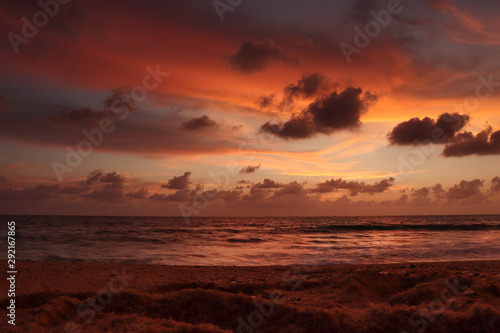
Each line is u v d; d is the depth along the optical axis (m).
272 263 14.88
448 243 24.22
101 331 4.02
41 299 5.32
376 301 6.09
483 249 19.75
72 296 5.44
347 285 6.70
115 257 16.72
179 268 11.56
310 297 6.30
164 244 24.47
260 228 55.22
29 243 24.11
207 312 4.81
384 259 15.88
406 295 5.83
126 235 34.12
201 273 10.53
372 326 4.11
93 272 10.34
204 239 30.28
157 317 4.73
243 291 7.20
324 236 35.00
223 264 14.66
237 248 21.80
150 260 15.76
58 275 9.66
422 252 18.50
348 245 23.55
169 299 5.13
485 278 6.25
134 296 5.19
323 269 11.24
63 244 23.48
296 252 19.12
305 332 4.15
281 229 50.88
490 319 3.88
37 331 4.03
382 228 51.12
